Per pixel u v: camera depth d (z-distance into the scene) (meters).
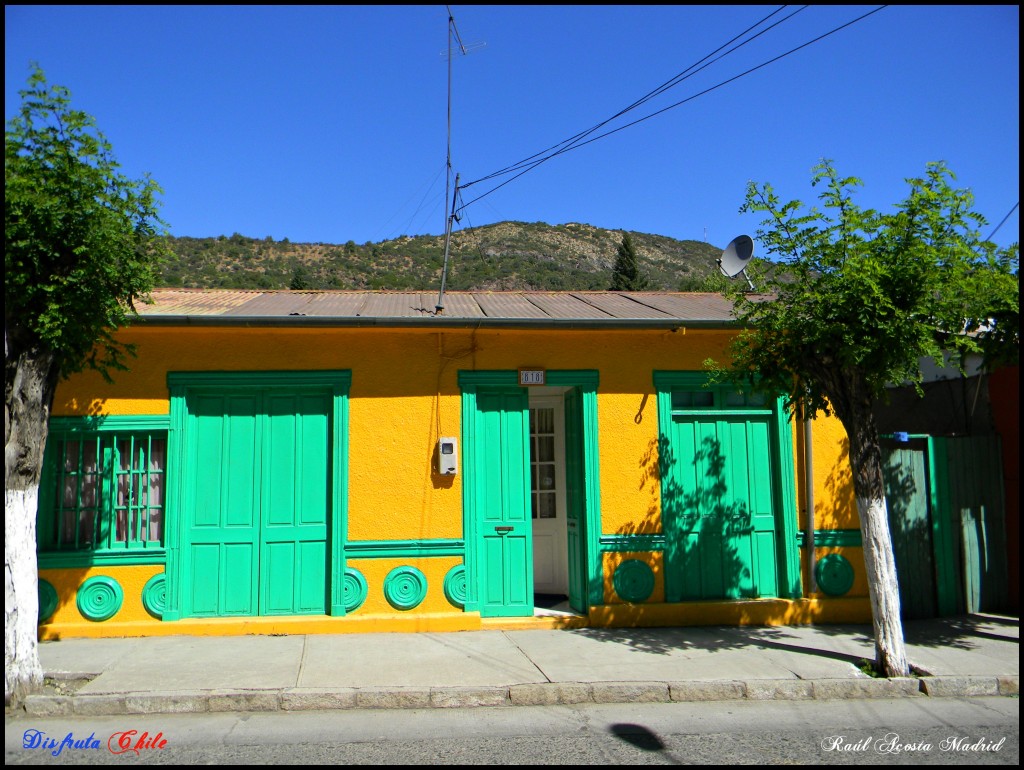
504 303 10.22
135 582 7.88
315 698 5.96
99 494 7.99
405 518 8.25
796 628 8.42
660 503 8.62
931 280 6.34
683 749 5.14
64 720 5.62
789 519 8.80
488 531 8.50
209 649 7.26
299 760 4.86
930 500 9.13
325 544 8.26
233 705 5.90
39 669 6.00
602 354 8.74
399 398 8.41
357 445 8.30
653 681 6.39
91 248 5.97
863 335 6.43
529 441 9.11
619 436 8.65
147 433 8.13
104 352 8.03
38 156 5.95
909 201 6.43
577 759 4.93
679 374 8.80
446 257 9.91
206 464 8.21
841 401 7.04
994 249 6.98
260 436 8.30
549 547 9.79
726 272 10.04
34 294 5.96
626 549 8.52
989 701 6.38
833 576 8.80
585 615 8.41
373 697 6.02
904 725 5.71
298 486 8.28
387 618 8.05
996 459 9.53
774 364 7.21
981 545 9.36
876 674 6.73
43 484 7.90
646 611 8.40
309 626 7.93
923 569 9.03
